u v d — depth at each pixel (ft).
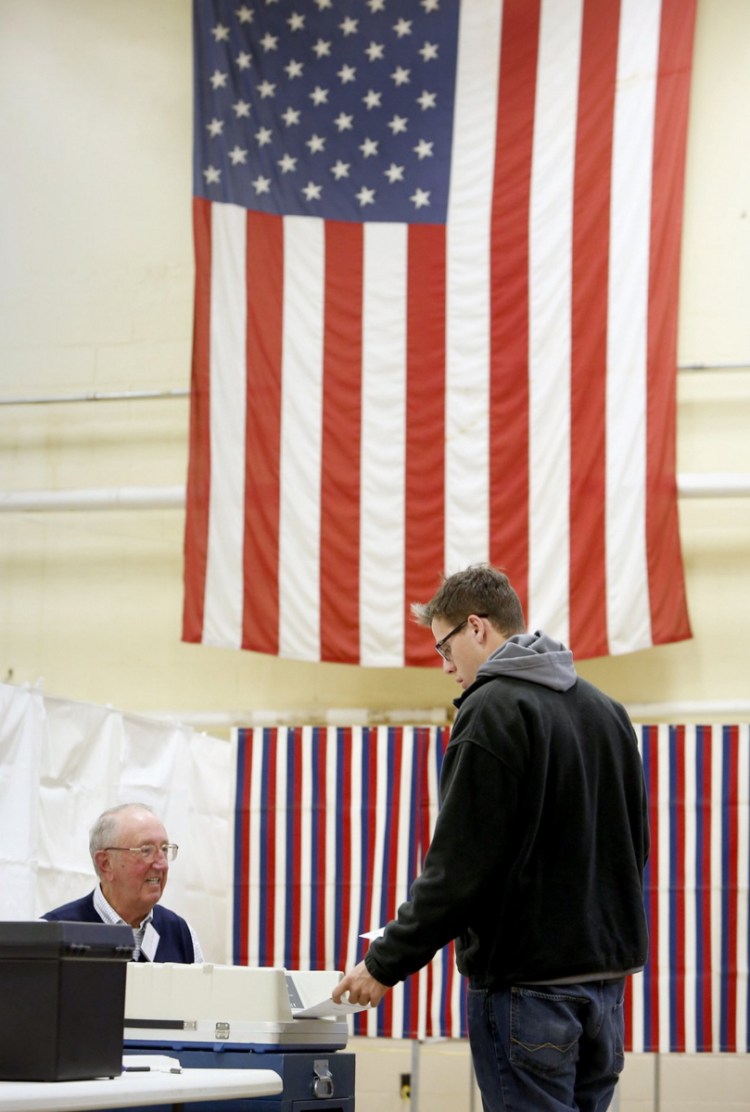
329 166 37.45
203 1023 13.87
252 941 31.35
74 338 40.68
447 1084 34.96
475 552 34.78
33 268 41.22
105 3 42.39
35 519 40.06
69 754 25.68
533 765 12.79
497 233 36.17
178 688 38.55
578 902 12.71
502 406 35.37
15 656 39.32
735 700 35.58
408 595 34.94
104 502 38.27
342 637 34.96
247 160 37.76
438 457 35.42
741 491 35.04
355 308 36.47
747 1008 30.07
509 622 14.46
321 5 38.45
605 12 36.65
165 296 40.55
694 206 38.01
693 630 36.29
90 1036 9.98
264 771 32.04
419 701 37.37
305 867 31.58
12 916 23.04
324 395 36.22
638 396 34.78
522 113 36.65
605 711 13.66
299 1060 13.79
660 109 35.94
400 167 37.09
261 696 38.17
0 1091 8.73
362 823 31.63
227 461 36.29
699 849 30.73
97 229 41.22
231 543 35.83
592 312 35.35
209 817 32.35
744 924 30.37
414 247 36.47
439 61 37.52
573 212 35.86
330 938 31.24
